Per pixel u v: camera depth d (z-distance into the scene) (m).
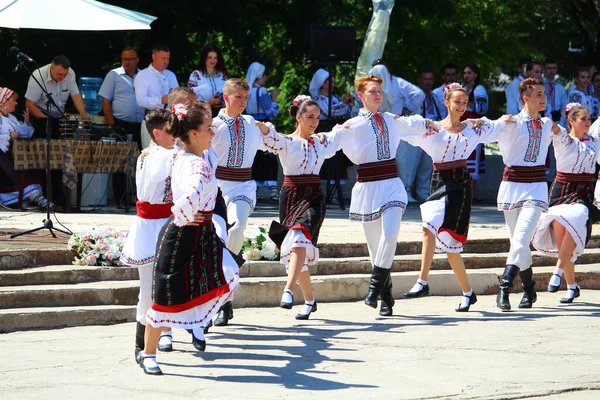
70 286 10.79
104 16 14.14
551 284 11.80
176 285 7.85
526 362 8.52
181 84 24.61
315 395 7.33
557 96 19.56
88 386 7.59
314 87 19.12
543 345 9.27
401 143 19.52
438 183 11.07
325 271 12.41
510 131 11.28
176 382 7.75
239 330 10.01
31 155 15.70
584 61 29.78
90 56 22.89
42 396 7.25
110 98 17.50
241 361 8.55
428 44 30.78
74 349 9.01
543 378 7.93
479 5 32.31
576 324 10.46
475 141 10.99
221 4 23.30
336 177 18.27
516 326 10.31
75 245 11.53
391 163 10.67
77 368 8.22
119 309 10.47
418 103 18.95
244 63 25.34
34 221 14.41
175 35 23.83
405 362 8.51
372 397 7.28
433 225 10.96
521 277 11.57
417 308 11.55
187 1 22.52
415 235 14.05
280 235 10.43
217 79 16.59
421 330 10.05
